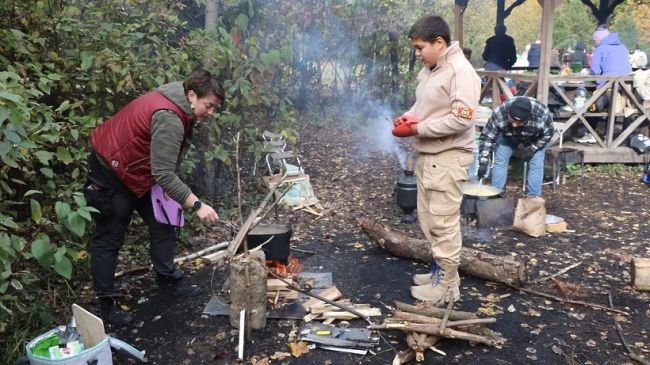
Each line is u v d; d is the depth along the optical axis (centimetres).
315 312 320
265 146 503
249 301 303
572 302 342
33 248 267
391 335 305
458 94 290
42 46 374
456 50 300
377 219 507
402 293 356
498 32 851
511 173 655
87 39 395
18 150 272
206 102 294
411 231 473
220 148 464
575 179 657
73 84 392
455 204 316
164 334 308
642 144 695
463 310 332
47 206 335
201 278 378
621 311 332
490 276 365
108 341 246
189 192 296
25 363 248
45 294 332
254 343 297
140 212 344
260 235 344
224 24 517
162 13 439
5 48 347
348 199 575
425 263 404
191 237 448
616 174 675
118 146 294
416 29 297
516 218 469
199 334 307
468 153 312
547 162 636
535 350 291
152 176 305
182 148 313
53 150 355
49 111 318
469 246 442
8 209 336
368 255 422
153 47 429
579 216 521
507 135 507
